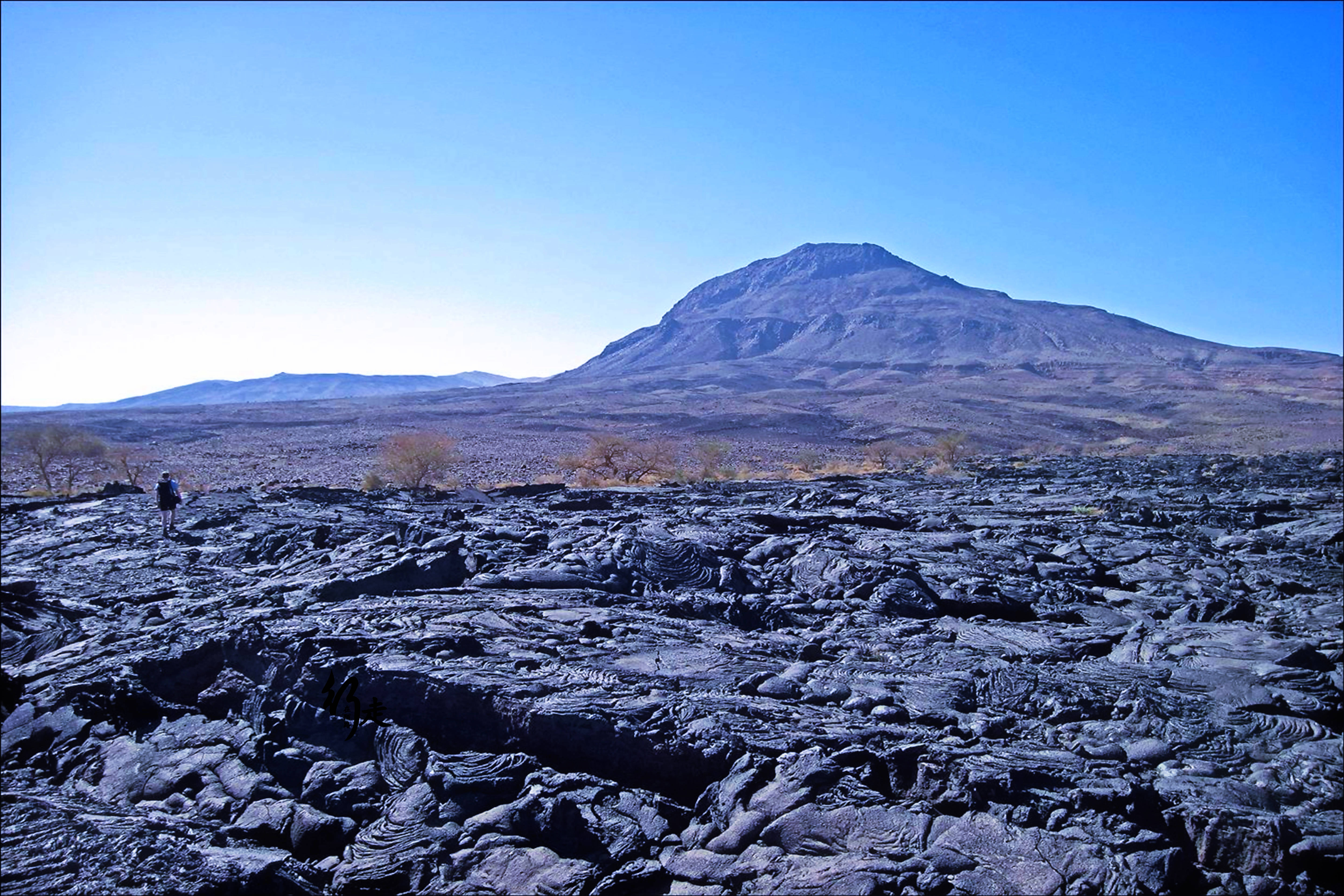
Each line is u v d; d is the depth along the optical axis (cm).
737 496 2998
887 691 983
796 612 1385
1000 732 895
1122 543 2000
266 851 757
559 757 859
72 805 824
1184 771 817
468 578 1518
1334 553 1877
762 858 698
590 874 696
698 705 900
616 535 1712
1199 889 678
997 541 1972
